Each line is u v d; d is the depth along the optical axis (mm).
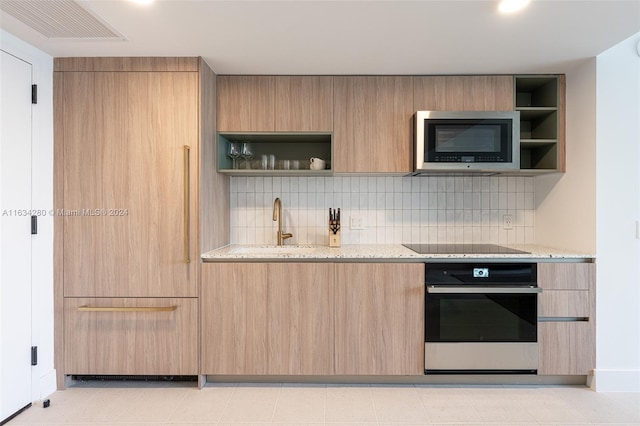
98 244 2287
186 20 1846
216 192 2566
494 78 2545
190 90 2279
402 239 2922
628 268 2293
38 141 2176
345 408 2096
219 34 1993
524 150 2902
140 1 1672
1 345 1960
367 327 2326
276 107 2543
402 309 2324
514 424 1948
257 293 2318
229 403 2148
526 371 2326
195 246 2297
